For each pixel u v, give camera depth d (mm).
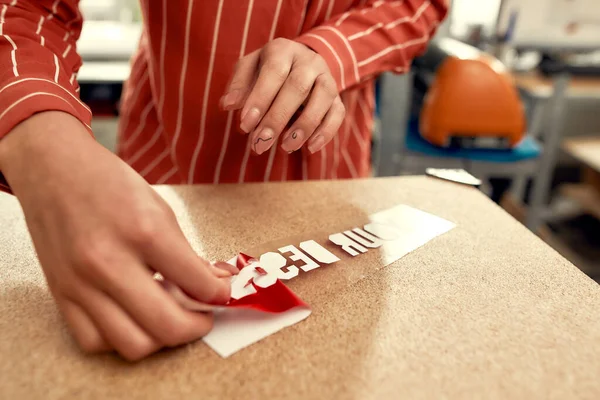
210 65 554
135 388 259
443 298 344
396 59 576
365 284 358
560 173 2057
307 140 414
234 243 408
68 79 395
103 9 1747
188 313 284
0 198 473
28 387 256
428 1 619
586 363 288
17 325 301
